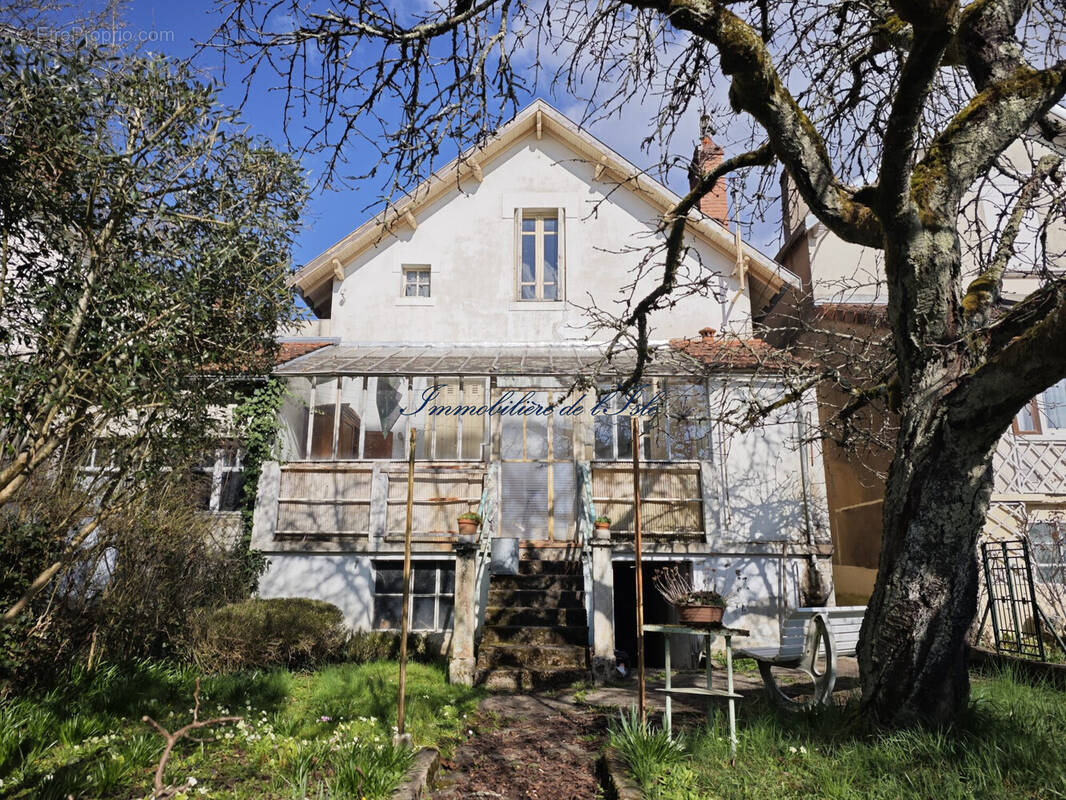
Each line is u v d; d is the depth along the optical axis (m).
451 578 12.38
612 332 15.45
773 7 7.17
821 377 8.92
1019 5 6.27
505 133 16.17
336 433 12.70
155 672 7.84
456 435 13.66
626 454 13.41
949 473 5.30
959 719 5.15
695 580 12.20
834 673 6.30
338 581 12.09
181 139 6.66
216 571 10.88
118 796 4.36
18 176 5.82
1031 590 7.81
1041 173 6.66
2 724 5.25
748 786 4.39
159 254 6.64
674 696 7.98
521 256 16.19
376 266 16.02
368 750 4.84
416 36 5.82
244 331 7.81
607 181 16.36
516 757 5.86
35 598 7.40
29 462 5.68
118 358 5.94
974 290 6.01
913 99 4.81
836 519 16.47
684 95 7.45
